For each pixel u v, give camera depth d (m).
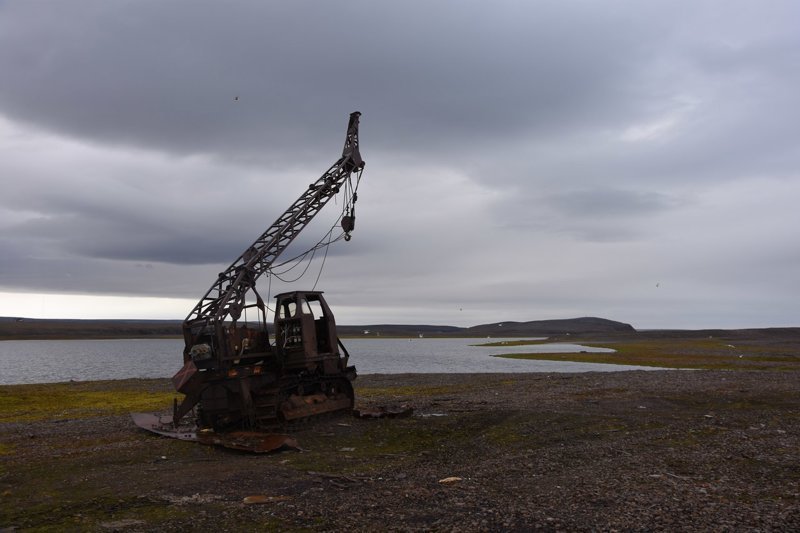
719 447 14.09
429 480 11.84
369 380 40.97
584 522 8.44
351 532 8.40
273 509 9.77
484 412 21.03
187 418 20.78
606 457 13.47
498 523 8.52
